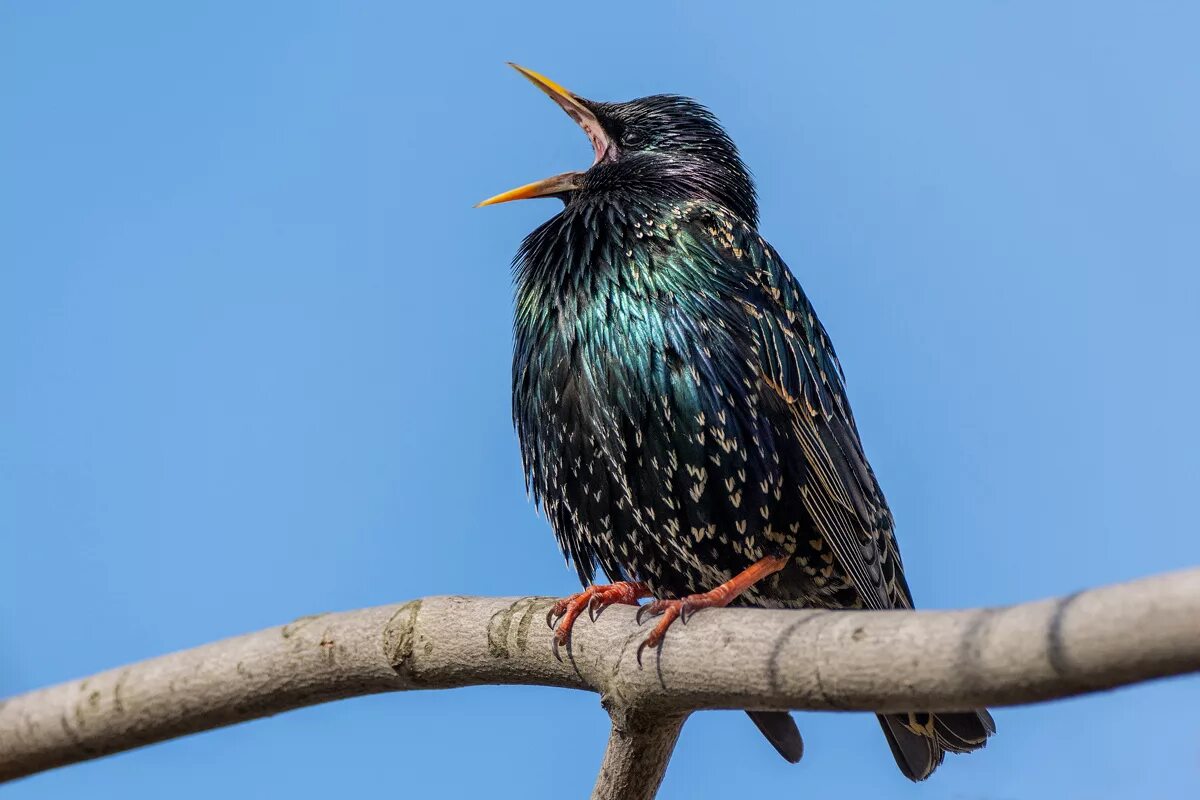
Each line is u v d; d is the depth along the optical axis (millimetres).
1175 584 6156
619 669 8922
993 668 6895
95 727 9328
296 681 9344
